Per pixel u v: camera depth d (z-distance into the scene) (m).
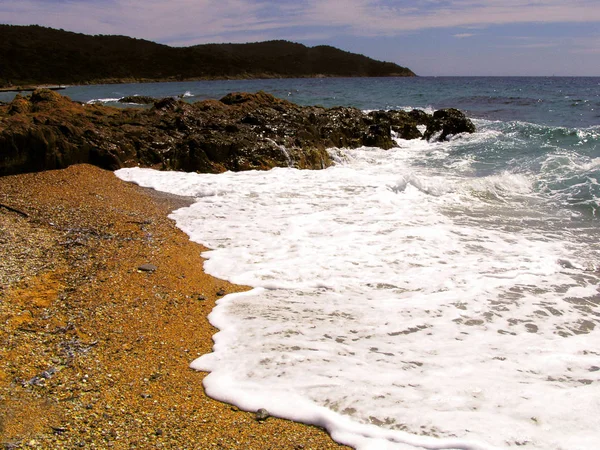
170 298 6.12
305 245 8.02
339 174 13.45
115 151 13.48
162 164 14.00
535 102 39.28
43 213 9.04
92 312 5.61
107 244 7.75
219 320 5.61
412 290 6.38
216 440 3.71
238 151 14.38
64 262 6.94
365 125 21.33
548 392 4.24
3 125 11.87
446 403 4.10
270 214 9.80
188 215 9.70
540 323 5.54
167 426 3.84
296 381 4.42
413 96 50.44
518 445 3.61
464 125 22.08
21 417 3.83
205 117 17.56
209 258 7.48
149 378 4.50
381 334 5.27
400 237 8.41
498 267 7.14
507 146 17.95
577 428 3.78
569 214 9.90
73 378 4.41
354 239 8.30
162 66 137.25
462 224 9.24
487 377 4.47
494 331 5.35
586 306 5.95
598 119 27.30
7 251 7.09
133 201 10.51
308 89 70.38
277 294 6.29
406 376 4.49
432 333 5.29
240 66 161.62
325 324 5.48
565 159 14.37
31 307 5.59
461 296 6.19
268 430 3.84
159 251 7.65
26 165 11.89
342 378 4.45
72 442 3.59
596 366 4.67
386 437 3.73
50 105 16.83
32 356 4.69
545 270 7.04
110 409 4.02
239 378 4.50
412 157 17.73
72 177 11.86
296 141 16.09
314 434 3.81
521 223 9.34
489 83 99.25
